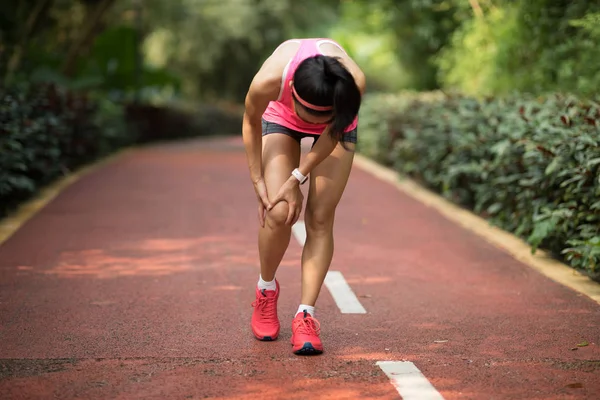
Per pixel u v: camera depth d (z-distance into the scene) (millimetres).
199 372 4320
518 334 5148
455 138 10383
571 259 6980
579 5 10711
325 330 5207
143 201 11008
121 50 25438
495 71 13055
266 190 4590
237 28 36031
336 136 4020
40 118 11047
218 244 8078
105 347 4746
